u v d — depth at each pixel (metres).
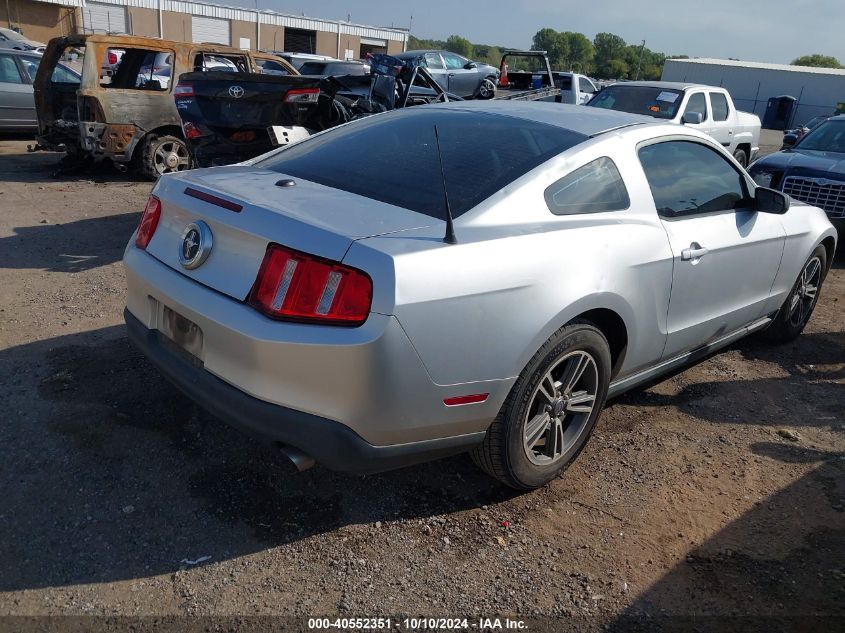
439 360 2.42
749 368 4.60
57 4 36.69
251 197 2.66
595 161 3.15
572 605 2.47
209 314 2.50
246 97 6.45
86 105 8.95
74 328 4.45
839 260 7.80
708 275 3.65
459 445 2.67
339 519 2.85
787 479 3.32
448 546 2.73
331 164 3.17
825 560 2.75
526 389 2.75
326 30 48.56
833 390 4.34
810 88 44.59
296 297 2.34
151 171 9.48
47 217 7.35
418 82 8.47
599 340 3.01
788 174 7.71
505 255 2.58
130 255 3.06
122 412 3.47
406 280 2.30
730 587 2.59
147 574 2.49
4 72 11.67
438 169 2.97
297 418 2.37
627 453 3.48
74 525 2.69
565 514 2.97
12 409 3.43
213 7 42.59
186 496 2.91
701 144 3.83
